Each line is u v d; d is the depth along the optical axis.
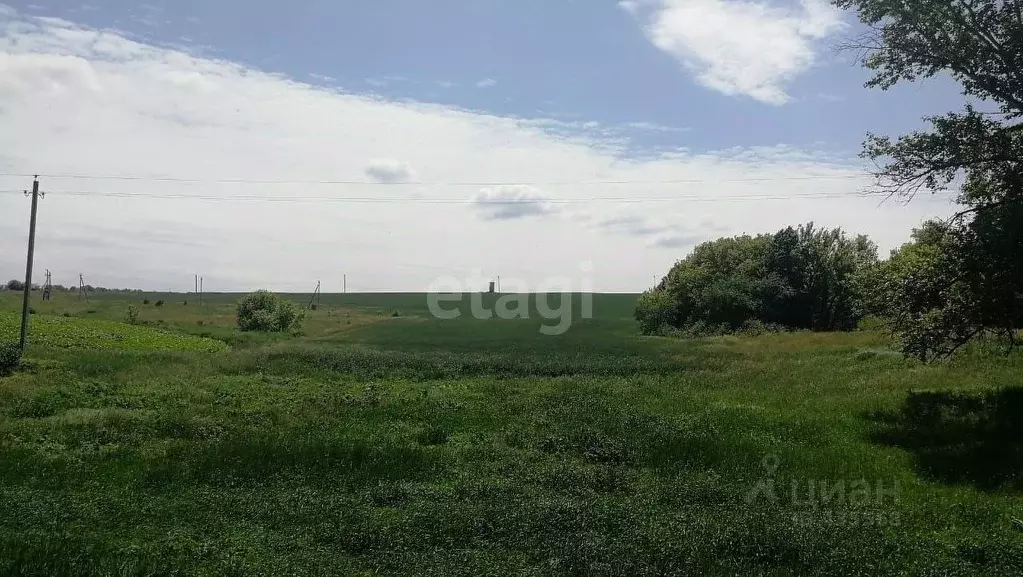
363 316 74.88
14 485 13.20
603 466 15.95
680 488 13.84
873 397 23.73
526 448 17.84
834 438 18.59
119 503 11.98
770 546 10.30
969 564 10.00
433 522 11.18
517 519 11.36
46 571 8.48
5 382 25.38
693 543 10.24
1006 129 19.83
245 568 8.89
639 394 26.55
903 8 19.56
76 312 69.38
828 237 61.41
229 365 33.53
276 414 21.91
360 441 17.64
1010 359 28.31
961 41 19.48
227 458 15.44
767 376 30.98
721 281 61.88
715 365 36.28
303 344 47.84
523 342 49.88
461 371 35.31
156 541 9.97
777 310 59.88
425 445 18.08
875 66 21.53
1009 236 18.38
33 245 33.81
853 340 42.66
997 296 19.36
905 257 23.64
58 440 17.28
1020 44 18.91
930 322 21.44
